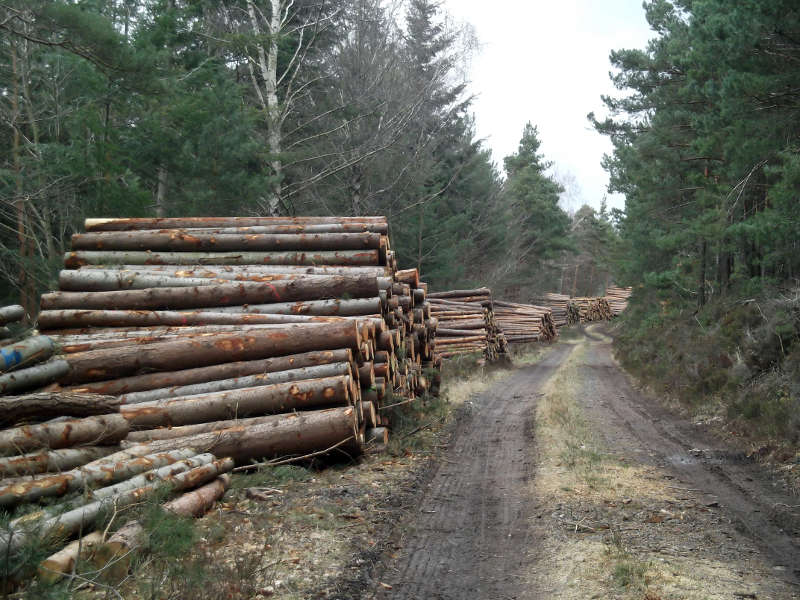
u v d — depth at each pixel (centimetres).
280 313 894
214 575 400
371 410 847
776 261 1538
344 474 736
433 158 2714
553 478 745
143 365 728
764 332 1275
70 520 411
